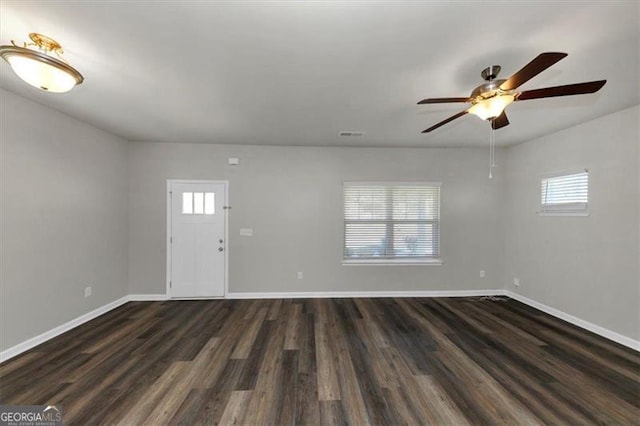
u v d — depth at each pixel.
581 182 3.52
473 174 4.83
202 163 4.60
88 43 1.88
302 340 3.11
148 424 1.88
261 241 4.68
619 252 3.06
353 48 1.93
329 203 4.75
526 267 4.38
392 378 2.40
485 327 3.48
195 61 2.11
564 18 1.61
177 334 3.26
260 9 1.56
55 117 3.15
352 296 4.74
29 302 2.87
